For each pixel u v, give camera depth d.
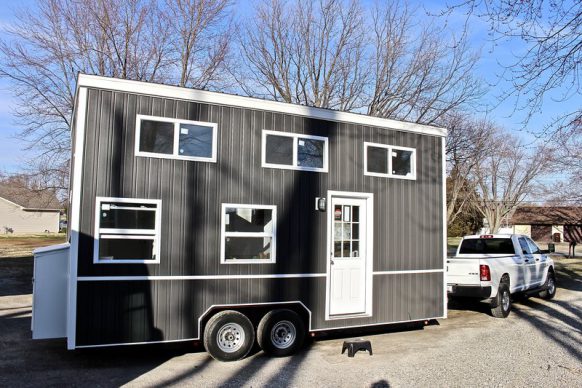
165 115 7.20
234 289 7.46
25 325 9.15
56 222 47.78
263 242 7.78
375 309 8.80
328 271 8.30
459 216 39.88
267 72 23.38
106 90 6.87
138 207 6.95
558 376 6.48
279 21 23.12
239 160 7.68
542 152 27.20
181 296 7.07
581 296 14.41
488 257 11.68
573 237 46.44
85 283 6.54
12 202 45.41
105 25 19.36
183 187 7.23
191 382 6.06
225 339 7.12
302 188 8.21
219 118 7.60
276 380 6.22
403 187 9.38
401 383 6.16
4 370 6.44
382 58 22.16
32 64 18.66
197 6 20.84
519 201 35.03
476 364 7.07
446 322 10.52
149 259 6.93
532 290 12.60
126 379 6.13
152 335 6.84
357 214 8.91
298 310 8.01
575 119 6.57
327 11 22.92
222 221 7.46
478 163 25.97
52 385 5.83
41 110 19.05
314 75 23.31
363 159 8.91
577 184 21.88
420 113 21.53
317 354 7.62
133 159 6.93
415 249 9.42
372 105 22.31
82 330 6.47
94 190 6.68
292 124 8.22
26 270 16.33
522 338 8.88
